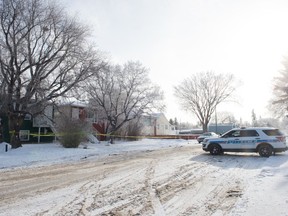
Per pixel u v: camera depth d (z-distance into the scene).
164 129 67.50
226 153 20.59
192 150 24.22
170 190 8.82
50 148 24.03
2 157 18.34
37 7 22.80
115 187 9.30
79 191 8.82
